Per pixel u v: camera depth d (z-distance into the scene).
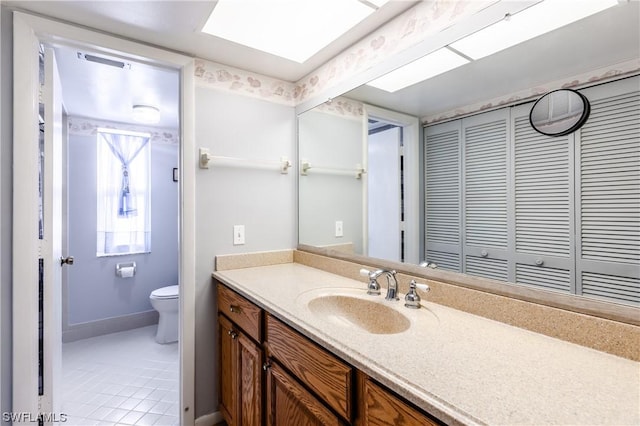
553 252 0.98
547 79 0.99
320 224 1.93
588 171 0.91
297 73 1.99
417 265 1.39
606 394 0.67
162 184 3.39
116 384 2.20
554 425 0.58
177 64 1.70
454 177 1.26
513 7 1.04
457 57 1.23
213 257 1.84
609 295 0.87
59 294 1.70
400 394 0.72
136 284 3.24
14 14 1.32
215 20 1.45
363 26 1.50
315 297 1.38
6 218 1.33
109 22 1.44
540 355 0.84
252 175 1.97
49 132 1.46
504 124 1.10
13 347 1.33
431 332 0.99
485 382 0.71
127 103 2.62
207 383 1.81
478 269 1.18
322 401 1.00
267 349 1.32
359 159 1.67
